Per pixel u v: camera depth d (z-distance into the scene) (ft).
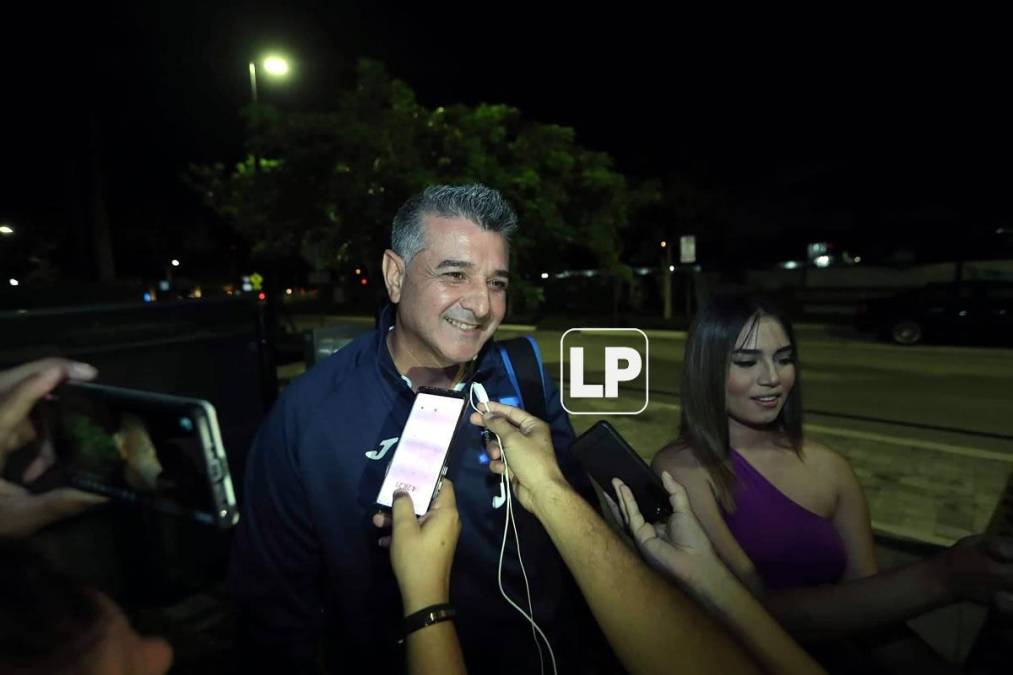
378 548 4.54
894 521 13.94
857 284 68.18
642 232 66.39
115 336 7.85
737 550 5.40
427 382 4.93
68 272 47.96
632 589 3.12
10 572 1.83
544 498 3.49
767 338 5.49
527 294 21.38
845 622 4.76
